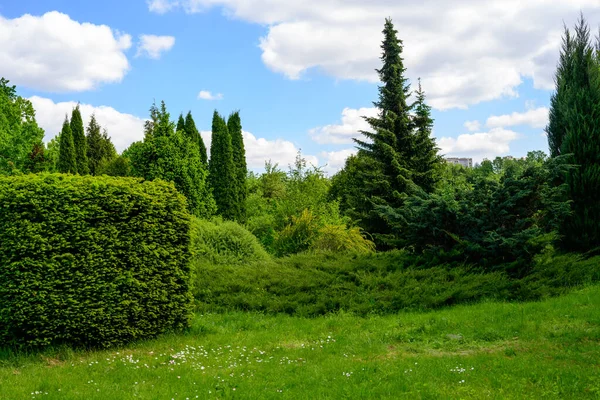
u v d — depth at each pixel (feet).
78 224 26.78
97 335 27.32
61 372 22.44
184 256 31.17
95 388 19.83
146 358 25.17
